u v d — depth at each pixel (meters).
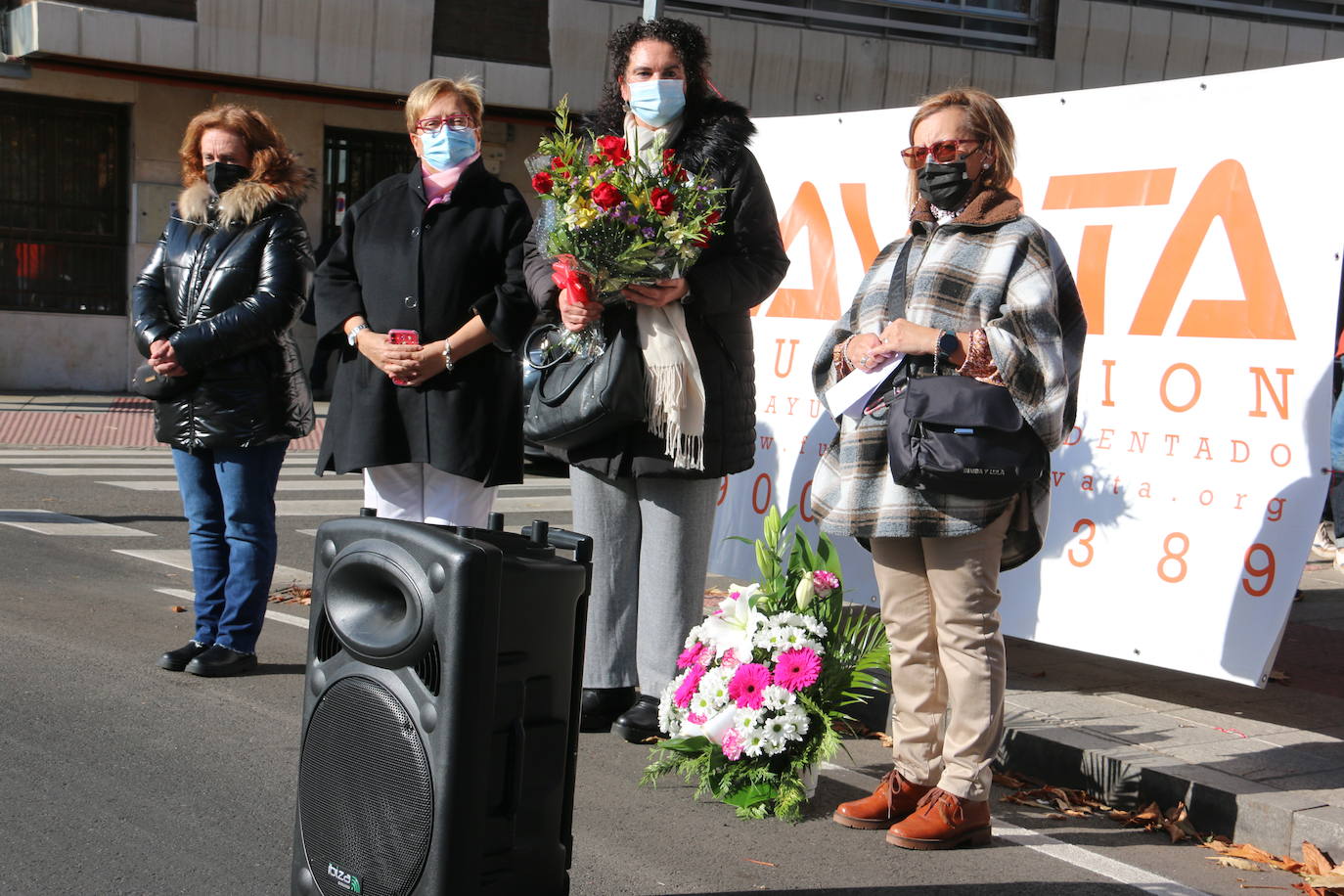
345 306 4.41
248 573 5.00
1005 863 3.57
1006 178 3.65
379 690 2.46
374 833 2.44
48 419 15.22
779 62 18.17
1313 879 3.47
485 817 2.43
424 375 4.22
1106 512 4.91
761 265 4.29
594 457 4.43
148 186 18.05
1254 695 4.97
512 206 4.42
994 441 3.39
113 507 9.41
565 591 2.61
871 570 5.59
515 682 2.50
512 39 18.08
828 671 3.95
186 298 4.85
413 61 17.52
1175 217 4.81
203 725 4.36
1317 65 4.50
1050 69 19.30
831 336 3.88
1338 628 6.23
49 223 17.95
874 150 5.77
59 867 3.21
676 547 4.43
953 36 19.11
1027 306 3.43
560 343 4.25
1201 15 19.66
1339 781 3.96
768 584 4.12
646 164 3.96
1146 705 4.79
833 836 3.72
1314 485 4.42
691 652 4.14
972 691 3.57
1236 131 4.68
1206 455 4.68
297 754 4.12
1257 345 4.58
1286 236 4.54
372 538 2.49
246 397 4.85
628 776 4.17
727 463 4.37
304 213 18.80
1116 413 4.92
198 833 3.47
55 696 4.57
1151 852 3.75
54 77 17.47
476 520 4.50
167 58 16.45
